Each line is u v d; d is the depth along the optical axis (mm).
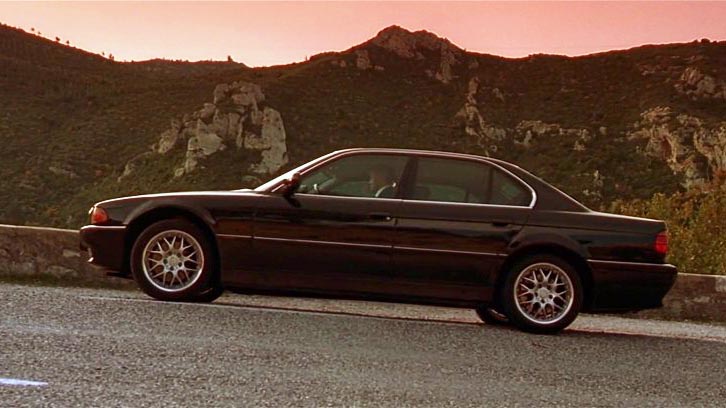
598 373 5266
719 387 5082
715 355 6293
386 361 5141
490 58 143500
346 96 126938
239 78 124875
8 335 5207
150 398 3936
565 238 6996
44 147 108938
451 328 6723
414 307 9156
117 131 112750
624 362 5730
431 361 5250
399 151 7289
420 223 6980
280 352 5184
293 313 6812
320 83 127000
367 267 6984
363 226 6980
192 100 116688
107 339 5246
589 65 133375
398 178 7180
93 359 4680
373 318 6961
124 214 7320
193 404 3871
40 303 6508
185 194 7336
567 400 4457
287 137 110125
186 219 7281
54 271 9062
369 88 130750
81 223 88938
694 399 4703
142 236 7199
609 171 102938
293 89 121062
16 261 9023
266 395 4121
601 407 4359
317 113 118625
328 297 7113
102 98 122938
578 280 6984
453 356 5477
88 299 6859
